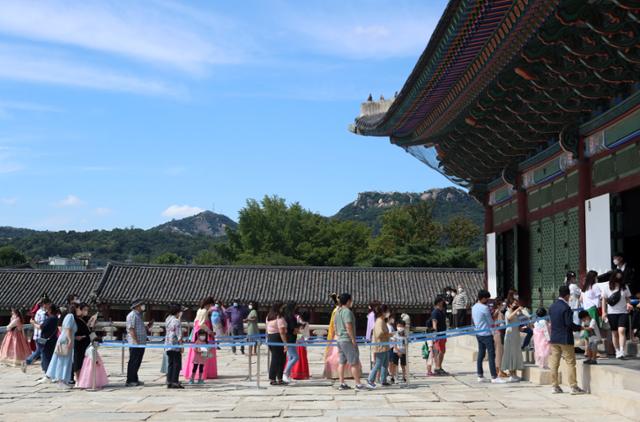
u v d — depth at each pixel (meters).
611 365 16.05
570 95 21.50
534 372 18.62
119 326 43.06
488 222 36.81
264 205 94.38
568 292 16.50
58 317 21.78
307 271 58.56
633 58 17.62
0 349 26.91
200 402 16.20
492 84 22.12
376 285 56.59
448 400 15.94
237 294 55.69
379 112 32.50
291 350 19.75
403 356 20.03
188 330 40.00
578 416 13.59
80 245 198.25
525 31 17.73
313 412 14.58
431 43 19.45
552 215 27.75
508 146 28.89
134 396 17.39
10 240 197.12
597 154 22.95
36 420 14.05
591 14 16.52
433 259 84.38
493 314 21.77
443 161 33.97
